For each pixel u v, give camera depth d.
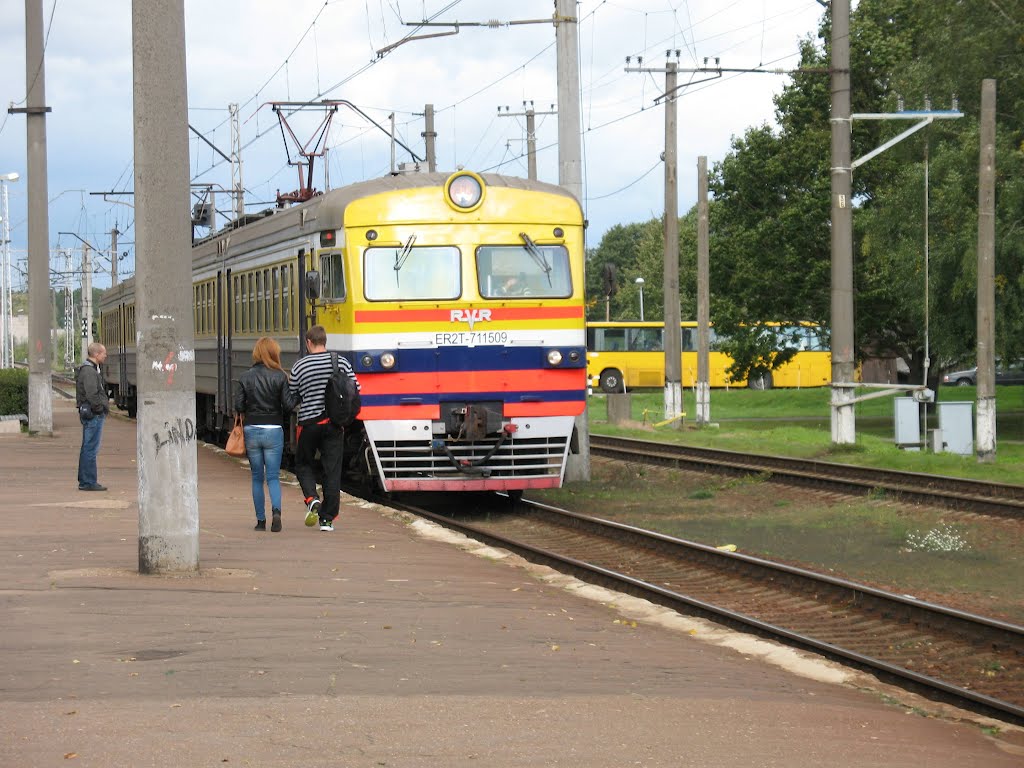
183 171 12.45
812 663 10.59
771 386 80.62
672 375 45.22
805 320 56.53
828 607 14.11
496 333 20.28
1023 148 38.41
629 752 7.37
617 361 81.75
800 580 14.90
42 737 7.27
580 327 20.72
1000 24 39.94
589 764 7.09
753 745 7.72
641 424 45.91
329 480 17.12
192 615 10.93
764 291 53.72
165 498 12.80
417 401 20.08
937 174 39.62
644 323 82.00
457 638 10.52
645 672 9.66
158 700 8.13
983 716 9.70
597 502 23.78
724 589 15.22
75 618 10.66
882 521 20.56
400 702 8.27
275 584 12.66
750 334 54.19
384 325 20.05
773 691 9.38
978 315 29.50
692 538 19.27
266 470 16.77
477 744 7.39
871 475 26.12
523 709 8.23
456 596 12.61
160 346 12.60
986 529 19.50
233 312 29.05
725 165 55.16
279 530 16.78
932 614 12.97
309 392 16.89
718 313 54.53
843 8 31.66
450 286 20.27
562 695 8.70
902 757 7.78
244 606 11.44
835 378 32.75
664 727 8.00
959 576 16.03
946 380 84.19
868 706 9.30
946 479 24.09
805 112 53.19
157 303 12.56
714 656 10.55
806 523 20.81
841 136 31.88
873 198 52.50
